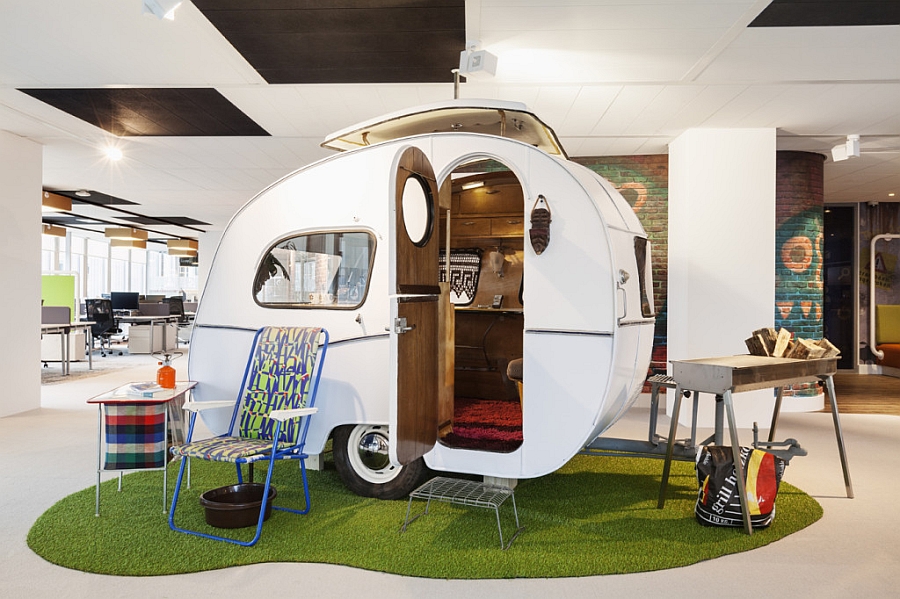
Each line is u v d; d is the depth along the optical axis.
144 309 13.36
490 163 7.23
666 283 7.39
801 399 7.15
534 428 3.48
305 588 2.77
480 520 3.60
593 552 3.15
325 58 4.50
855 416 6.91
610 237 3.40
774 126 6.17
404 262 3.27
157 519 3.54
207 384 4.57
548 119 5.96
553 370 3.45
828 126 6.17
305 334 3.80
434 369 3.63
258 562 3.01
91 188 9.84
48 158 7.71
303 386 3.70
